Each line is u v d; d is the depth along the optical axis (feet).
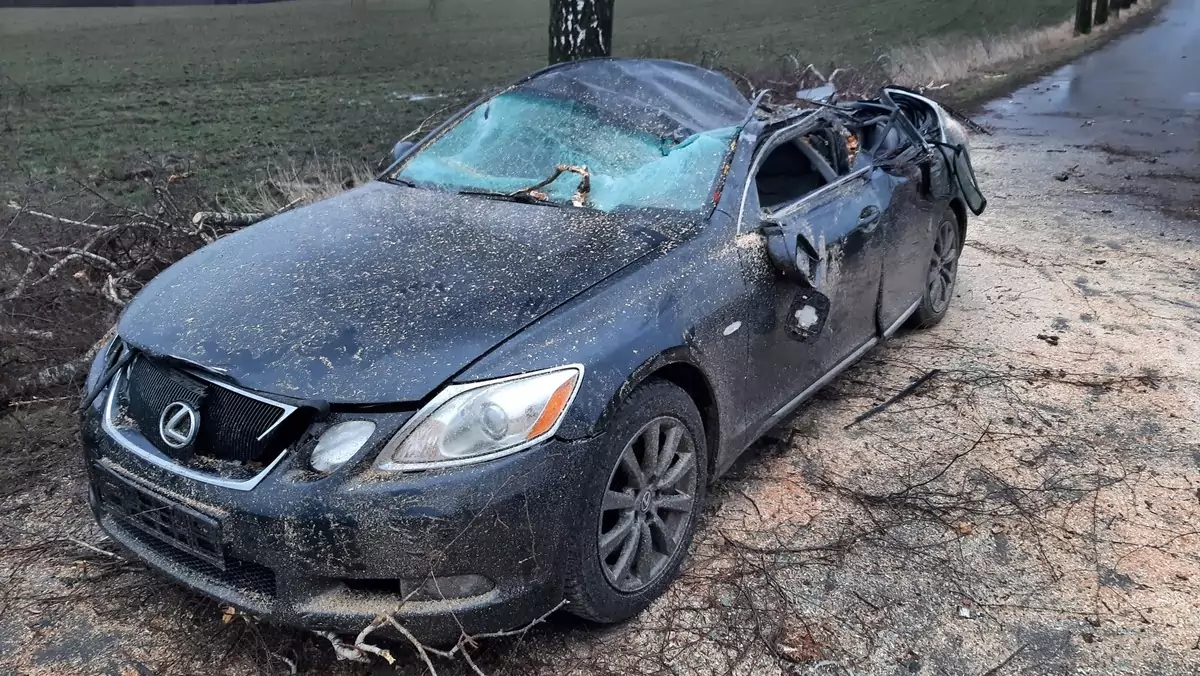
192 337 8.69
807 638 9.22
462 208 11.35
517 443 7.92
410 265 9.61
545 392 8.11
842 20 115.55
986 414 14.08
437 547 7.69
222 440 8.14
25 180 33.53
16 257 16.78
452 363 8.05
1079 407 14.30
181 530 8.14
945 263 17.26
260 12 177.47
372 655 8.80
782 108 14.48
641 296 9.32
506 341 8.32
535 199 11.57
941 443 13.20
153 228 17.80
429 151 13.57
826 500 11.69
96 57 102.37
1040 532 11.06
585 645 9.08
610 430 8.55
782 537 10.89
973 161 34.27
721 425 10.41
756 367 10.96
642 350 8.89
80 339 15.11
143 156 40.01
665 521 9.83
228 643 9.07
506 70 82.74
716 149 11.60
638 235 10.26
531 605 8.28
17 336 14.55
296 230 11.00
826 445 13.12
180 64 93.71
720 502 11.63
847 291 12.78
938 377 15.37
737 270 10.48
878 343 14.44
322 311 8.79
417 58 96.02
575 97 13.53
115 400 9.14
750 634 9.25
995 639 9.27
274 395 7.93
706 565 10.34
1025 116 45.14
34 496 11.65
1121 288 19.66
